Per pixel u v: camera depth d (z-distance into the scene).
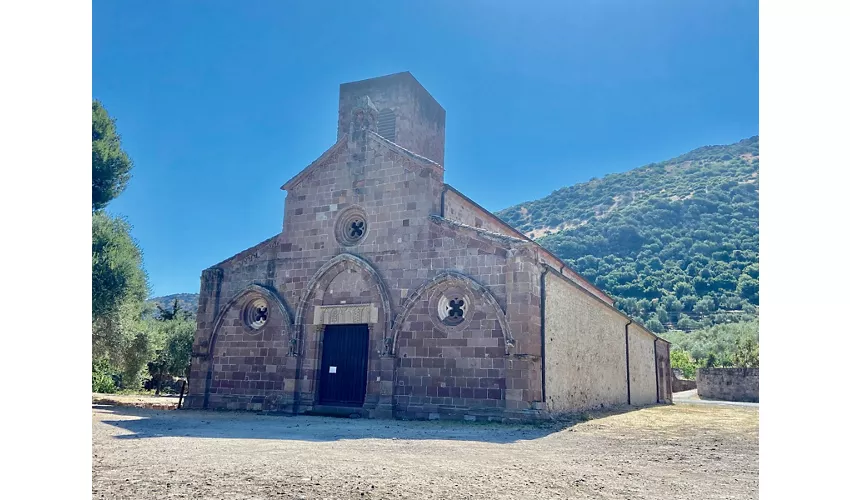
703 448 12.89
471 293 20.86
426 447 12.41
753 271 104.38
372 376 22.30
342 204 25.16
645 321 97.44
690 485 8.51
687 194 155.62
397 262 23.02
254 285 26.20
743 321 84.69
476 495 7.50
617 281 116.62
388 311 22.48
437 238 22.28
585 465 10.30
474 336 20.47
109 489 7.51
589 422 19.17
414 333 21.78
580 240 143.00
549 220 198.75
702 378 49.66
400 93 29.28
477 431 16.31
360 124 25.64
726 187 152.25
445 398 20.53
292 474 8.63
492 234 21.02
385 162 24.48
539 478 8.84
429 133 31.41
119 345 32.94
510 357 19.38
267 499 7.08
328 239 25.17
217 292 27.23
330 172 25.88
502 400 19.55
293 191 26.58
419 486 7.96
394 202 23.78
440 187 23.77
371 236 23.98
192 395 26.22
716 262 111.75
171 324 53.75
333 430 16.12
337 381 23.69
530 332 19.38
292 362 24.22
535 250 20.53
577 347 23.69
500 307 20.09
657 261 122.31
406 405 21.20
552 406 20.02
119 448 11.48
